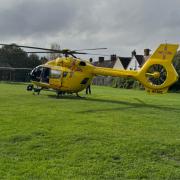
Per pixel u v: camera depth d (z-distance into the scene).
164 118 16.84
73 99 25.69
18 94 28.53
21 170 8.20
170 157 9.77
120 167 8.69
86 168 8.52
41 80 27.41
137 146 10.60
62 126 13.48
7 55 90.12
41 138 11.31
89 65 26.70
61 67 26.86
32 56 89.31
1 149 9.93
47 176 7.89
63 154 9.61
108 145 10.64
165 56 23.34
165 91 23.59
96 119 15.64
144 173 8.30
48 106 20.14
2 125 13.30
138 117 16.88
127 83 60.06
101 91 42.84
